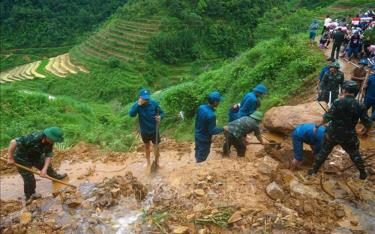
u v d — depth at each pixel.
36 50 73.12
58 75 51.47
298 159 6.11
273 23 35.75
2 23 78.00
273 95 12.35
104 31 62.22
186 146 9.63
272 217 4.70
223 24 58.34
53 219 5.09
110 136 11.42
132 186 5.60
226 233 4.55
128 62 50.16
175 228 4.61
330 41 17.08
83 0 86.44
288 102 11.64
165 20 56.31
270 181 5.52
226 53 56.12
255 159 6.74
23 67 59.75
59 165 8.74
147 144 7.74
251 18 59.09
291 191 5.38
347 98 5.23
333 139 5.44
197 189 5.33
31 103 17.25
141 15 60.06
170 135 13.13
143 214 5.01
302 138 6.02
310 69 12.96
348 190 5.50
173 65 52.50
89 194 5.59
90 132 12.19
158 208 5.08
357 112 5.21
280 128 7.91
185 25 56.44
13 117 15.56
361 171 5.49
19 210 5.97
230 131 6.71
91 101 41.12
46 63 58.06
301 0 49.31
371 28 15.00
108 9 84.06
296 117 7.78
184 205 5.06
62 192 5.79
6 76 55.06
